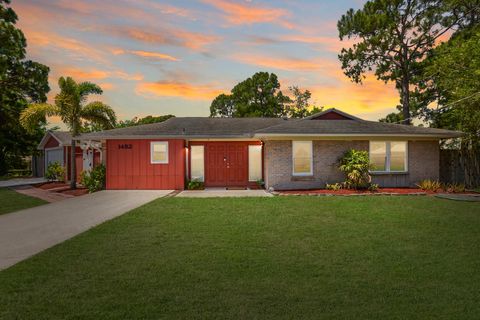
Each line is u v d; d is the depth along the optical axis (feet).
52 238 24.41
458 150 61.46
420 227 27.32
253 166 62.95
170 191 54.65
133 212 33.99
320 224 28.48
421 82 98.53
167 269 17.20
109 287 14.79
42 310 12.62
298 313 12.44
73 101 62.80
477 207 37.14
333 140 55.47
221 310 12.62
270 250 20.79
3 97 114.52
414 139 56.18
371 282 15.57
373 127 57.16
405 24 94.99
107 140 57.31
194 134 57.57
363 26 93.97
